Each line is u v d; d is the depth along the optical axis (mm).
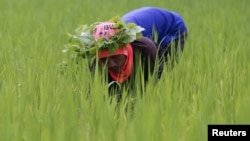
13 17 29203
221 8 32938
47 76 13438
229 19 27266
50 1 38594
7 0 39062
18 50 17625
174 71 13672
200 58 15531
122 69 12242
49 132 9766
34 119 10758
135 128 9914
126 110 12094
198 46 17516
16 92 12812
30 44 19438
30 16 29797
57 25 25859
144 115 10156
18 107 11344
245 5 34719
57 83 13266
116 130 10430
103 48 12031
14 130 9977
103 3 36406
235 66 14594
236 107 11500
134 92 12516
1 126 10266
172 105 11250
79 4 36094
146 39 12883
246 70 14547
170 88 12297
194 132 9883
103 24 12195
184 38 15805
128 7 34156
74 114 10914
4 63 15758
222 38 20000
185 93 12867
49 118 10719
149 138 9484
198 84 13422
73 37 12414
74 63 13445
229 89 13203
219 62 15219
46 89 12523
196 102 12031
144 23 14492
